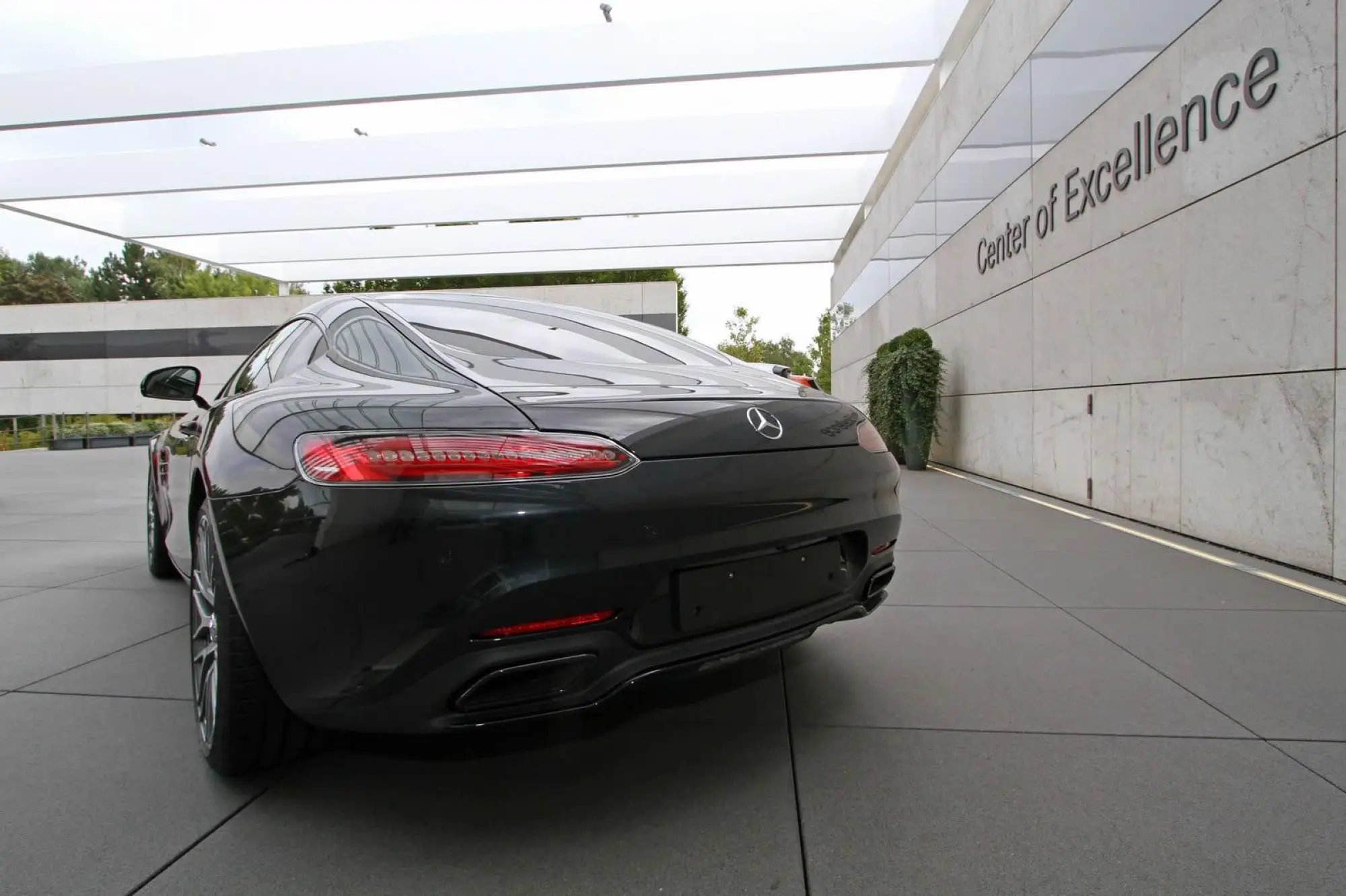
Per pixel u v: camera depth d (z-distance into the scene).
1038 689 2.46
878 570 2.19
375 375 2.02
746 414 1.87
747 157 13.56
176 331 27.09
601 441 1.59
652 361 2.36
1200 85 4.72
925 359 9.98
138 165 14.80
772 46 10.39
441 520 1.43
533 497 1.48
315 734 2.04
